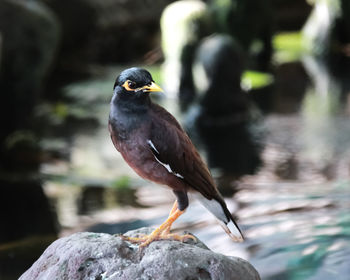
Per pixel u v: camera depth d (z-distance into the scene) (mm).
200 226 9266
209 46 16484
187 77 19047
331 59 22859
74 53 21625
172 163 5512
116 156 13688
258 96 18172
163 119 5512
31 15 14672
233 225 5871
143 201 11055
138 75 5312
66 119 16188
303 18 28000
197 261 5434
